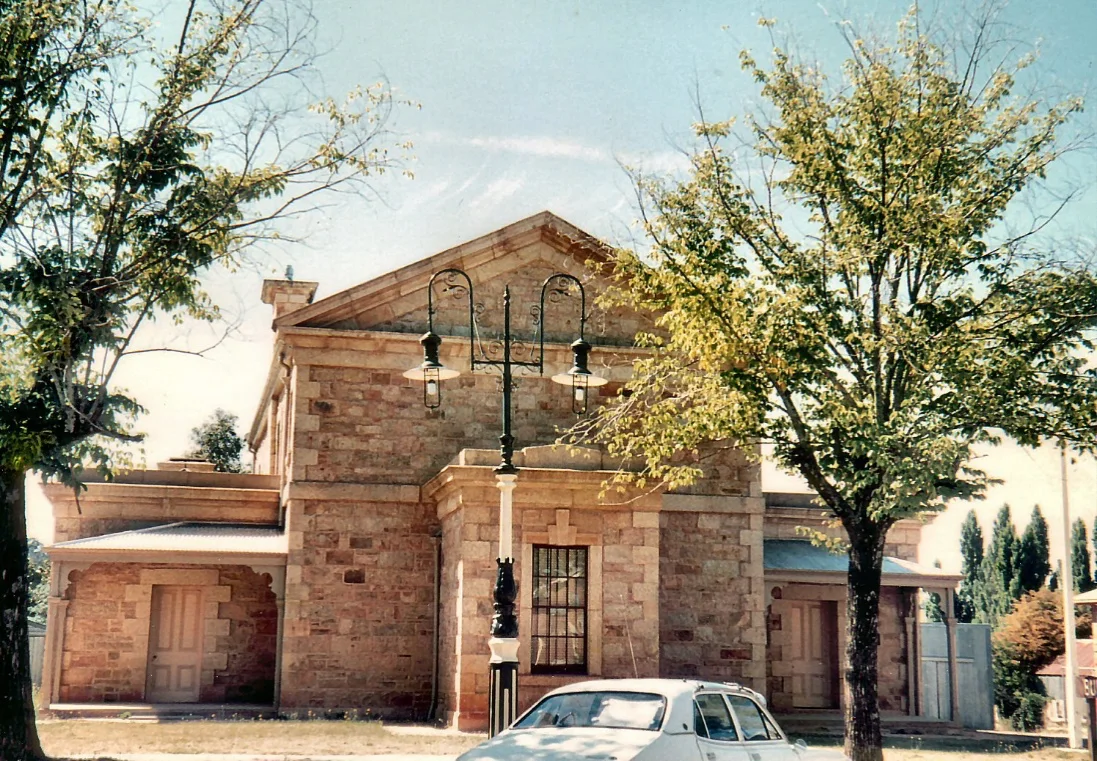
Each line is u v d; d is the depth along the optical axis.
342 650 25.19
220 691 26.66
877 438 16.44
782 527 31.28
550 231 27.34
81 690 26.02
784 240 19.12
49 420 16.36
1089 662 38.59
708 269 18.33
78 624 26.31
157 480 28.67
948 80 18.48
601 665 22.62
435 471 26.23
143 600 26.61
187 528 27.69
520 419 26.70
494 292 27.08
